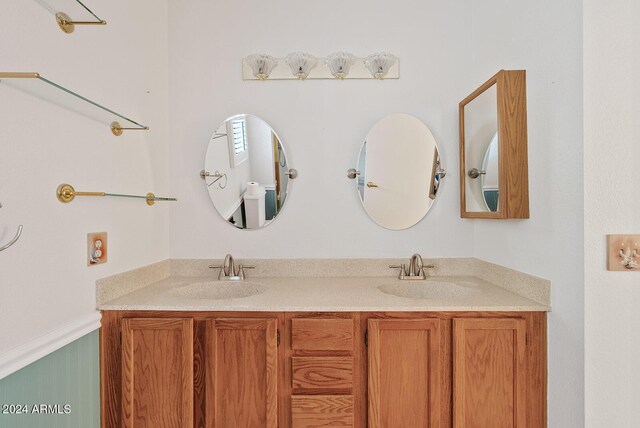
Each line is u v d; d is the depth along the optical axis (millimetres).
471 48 1854
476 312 1313
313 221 1857
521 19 1428
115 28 1401
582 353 1129
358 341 1326
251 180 1858
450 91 1857
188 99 1855
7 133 923
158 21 1760
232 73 1854
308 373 1314
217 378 1312
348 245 1857
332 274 1841
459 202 1865
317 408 1305
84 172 1228
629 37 1120
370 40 1859
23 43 966
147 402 1315
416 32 1858
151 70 1687
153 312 1327
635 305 1133
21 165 967
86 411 1246
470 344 1309
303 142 1858
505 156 1404
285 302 1339
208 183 1857
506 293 1483
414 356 1312
